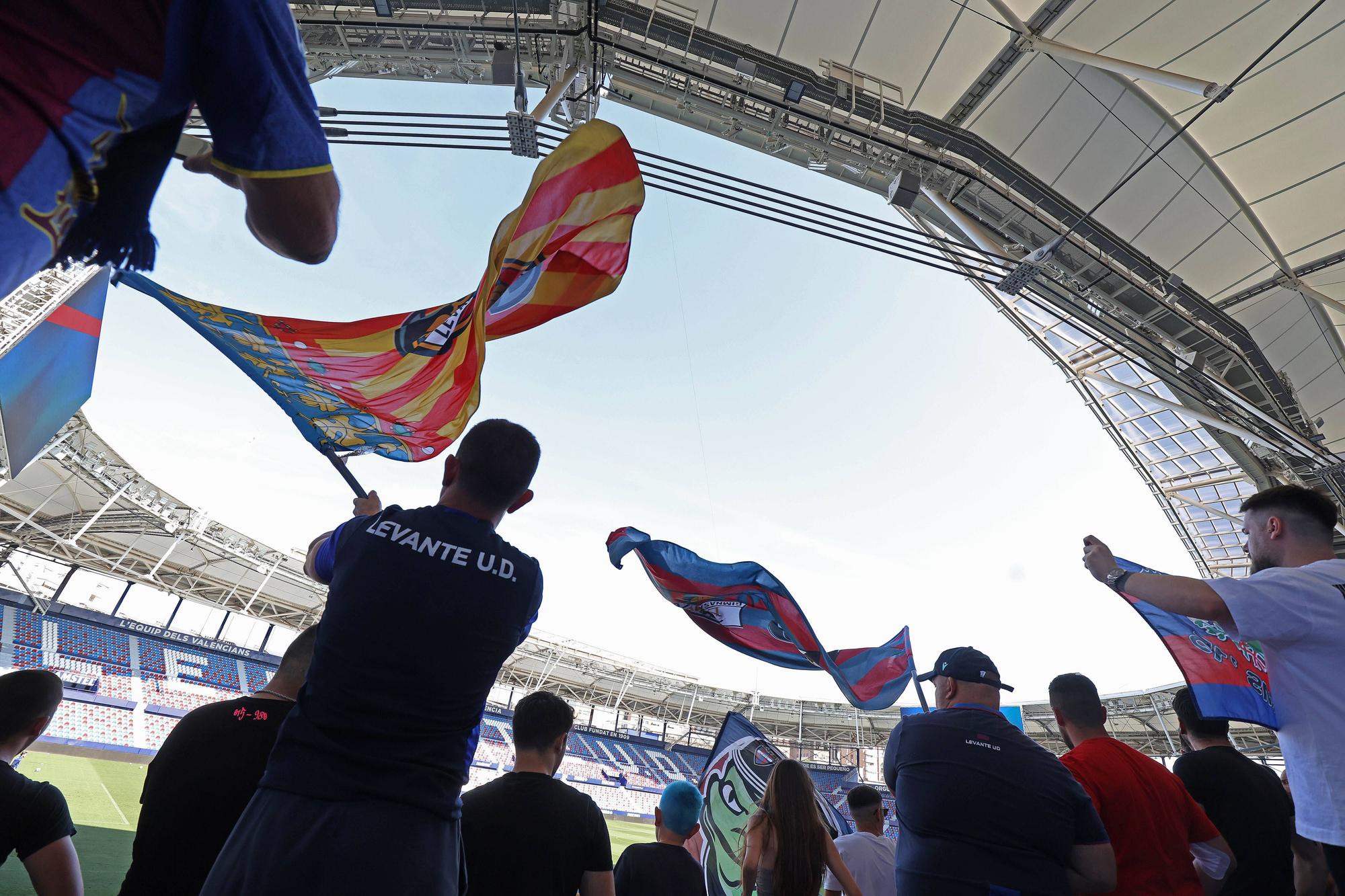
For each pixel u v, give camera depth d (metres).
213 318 2.53
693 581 5.47
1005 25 11.45
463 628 1.35
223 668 34.47
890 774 2.62
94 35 0.68
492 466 1.58
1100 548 2.24
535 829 2.30
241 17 0.84
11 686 2.46
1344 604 1.77
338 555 1.43
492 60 10.75
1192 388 16.08
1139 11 11.48
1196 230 14.76
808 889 3.05
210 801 2.00
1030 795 2.26
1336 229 14.26
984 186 13.30
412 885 1.13
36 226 0.66
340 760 1.20
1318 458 14.84
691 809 3.41
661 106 12.88
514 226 2.57
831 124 11.91
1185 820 2.62
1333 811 1.72
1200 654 3.29
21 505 27.34
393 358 2.70
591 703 47.84
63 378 3.07
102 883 7.51
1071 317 15.74
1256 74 12.08
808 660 5.93
